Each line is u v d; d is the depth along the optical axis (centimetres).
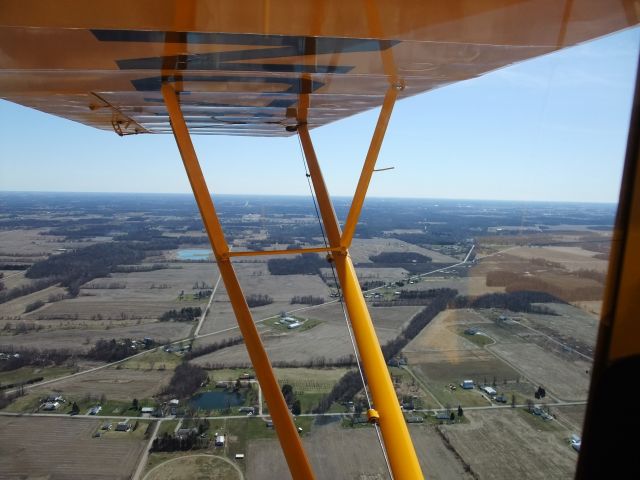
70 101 625
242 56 428
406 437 437
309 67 466
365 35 369
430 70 473
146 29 358
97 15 332
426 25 353
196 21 349
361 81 518
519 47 393
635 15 307
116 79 508
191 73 485
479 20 341
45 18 338
